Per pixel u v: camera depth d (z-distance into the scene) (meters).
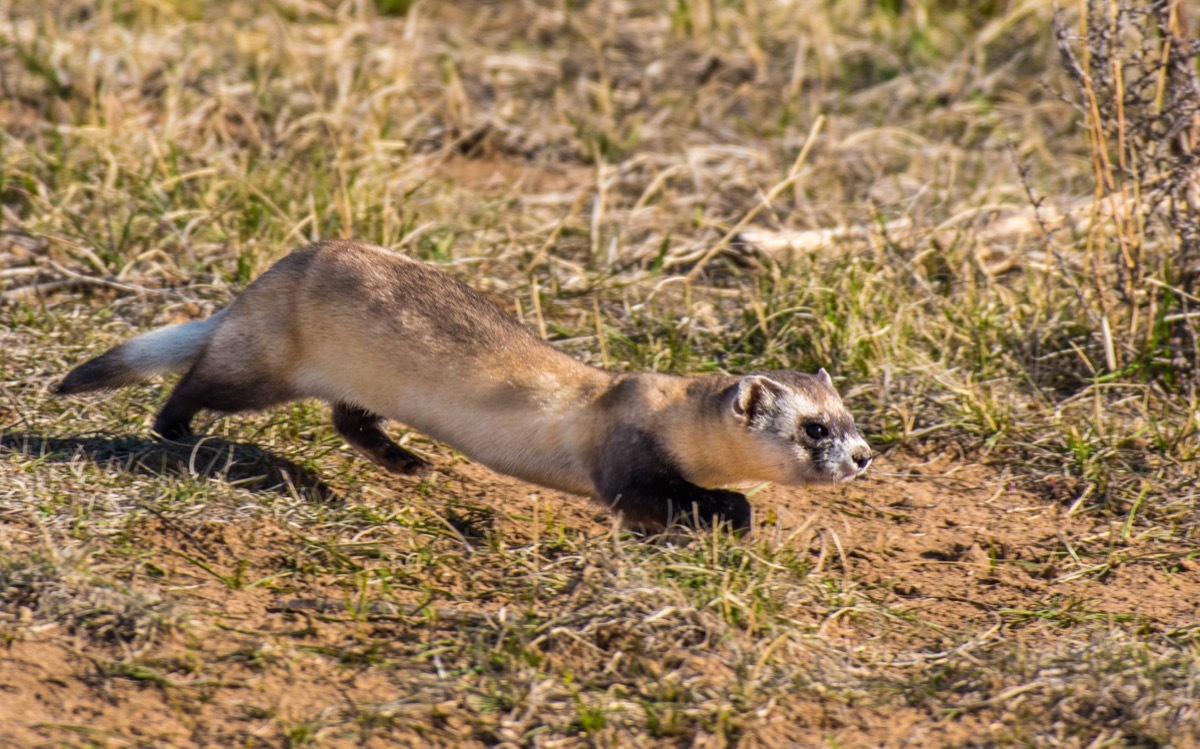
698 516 21.66
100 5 45.31
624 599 19.23
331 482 23.83
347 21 46.47
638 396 22.19
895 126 42.03
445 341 22.69
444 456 25.53
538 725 17.03
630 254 34.03
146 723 16.52
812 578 21.08
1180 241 28.38
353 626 18.91
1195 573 22.38
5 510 20.70
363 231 32.94
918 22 47.12
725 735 17.03
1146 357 28.36
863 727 17.42
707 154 39.62
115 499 21.52
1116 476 25.56
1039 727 17.41
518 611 19.39
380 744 16.55
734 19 48.03
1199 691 17.91
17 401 24.98
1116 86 27.59
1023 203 36.62
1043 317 30.20
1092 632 19.95
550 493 24.50
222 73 41.62
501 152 40.59
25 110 38.91
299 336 23.22
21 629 17.80
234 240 32.50
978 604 21.12
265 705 17.03
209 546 20.73
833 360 29.08
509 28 48.28
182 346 23.97
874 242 33.12
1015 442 26.88
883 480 25.83
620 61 46.12
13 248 31.72
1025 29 47.00
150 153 35.31
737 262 33.81
